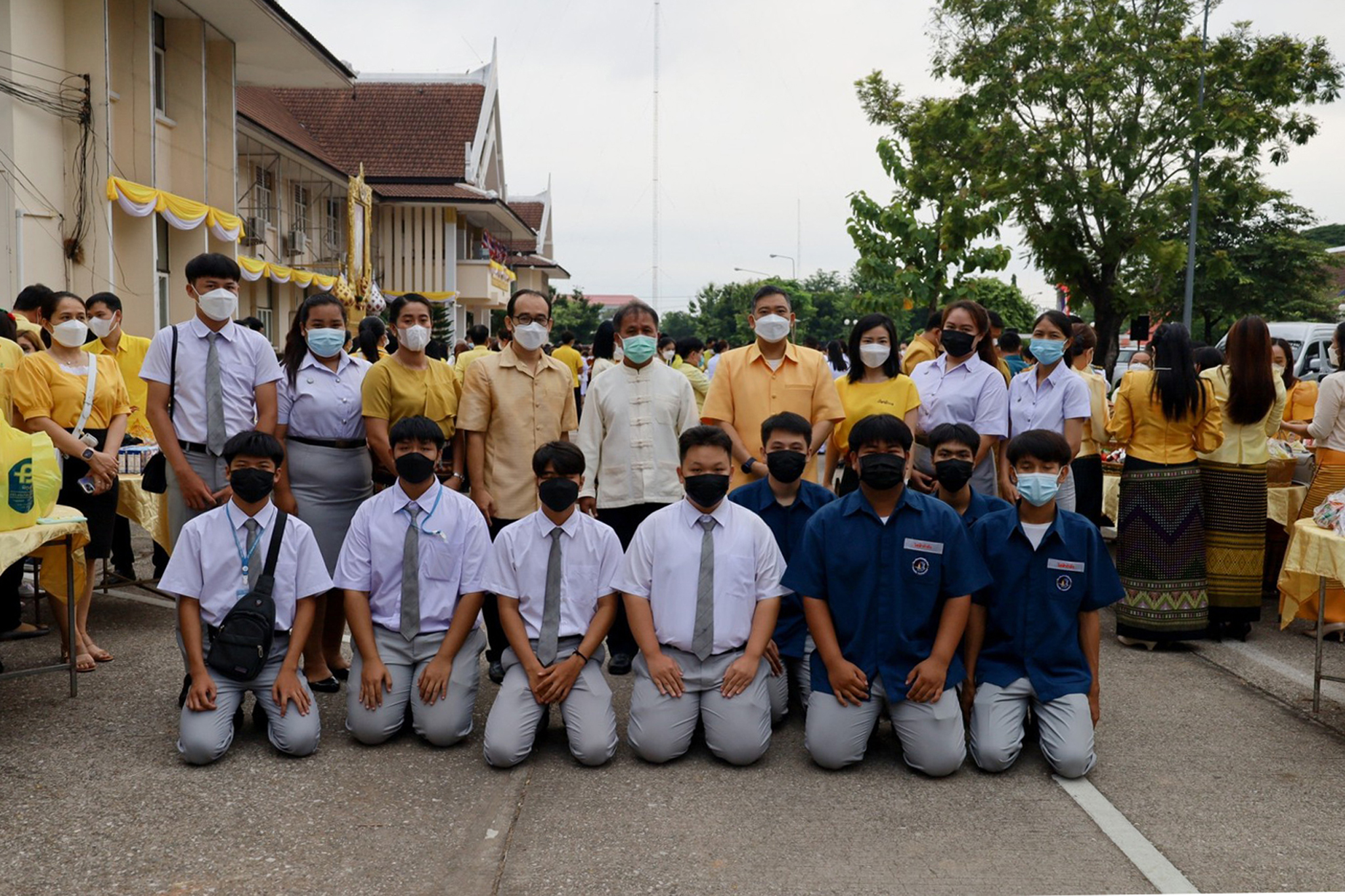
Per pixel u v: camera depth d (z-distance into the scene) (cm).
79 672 530
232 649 420
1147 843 356
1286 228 3117
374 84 3062
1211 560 625
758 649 430
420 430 455
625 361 559
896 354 564
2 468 435
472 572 455
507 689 431
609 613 442
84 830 355
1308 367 1845
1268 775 417
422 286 2803
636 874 333
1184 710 498
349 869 333
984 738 420
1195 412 595
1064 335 600
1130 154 1903
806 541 432
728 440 440
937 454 470
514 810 380
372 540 455
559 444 448
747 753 423
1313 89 1844
